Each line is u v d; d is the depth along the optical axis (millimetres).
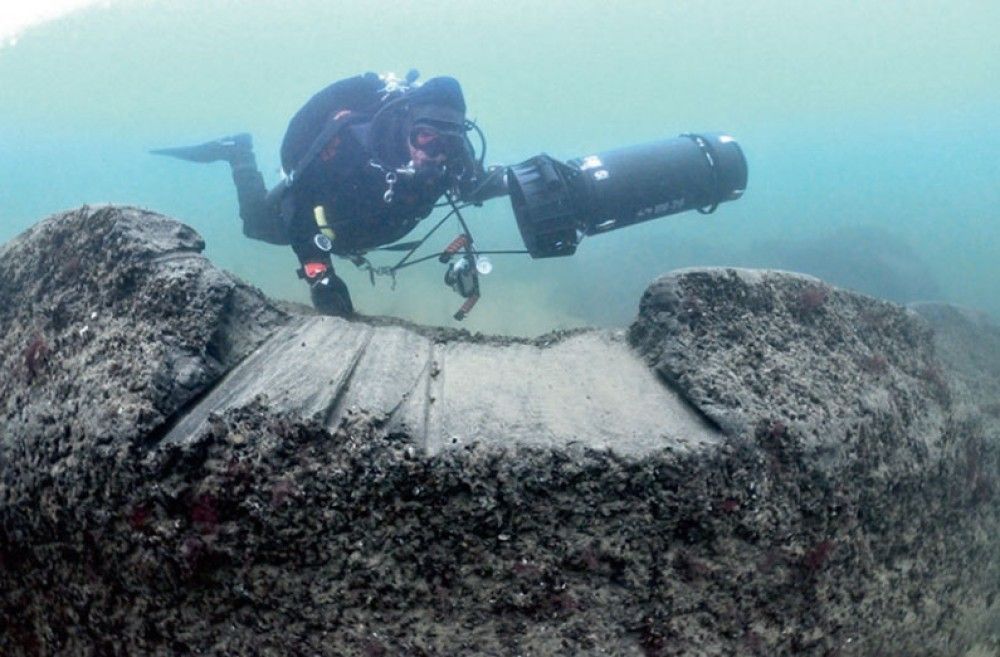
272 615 1623
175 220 2158
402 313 8656
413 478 1527
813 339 2260
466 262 3311
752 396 1867
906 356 2613
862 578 1995
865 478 1956
